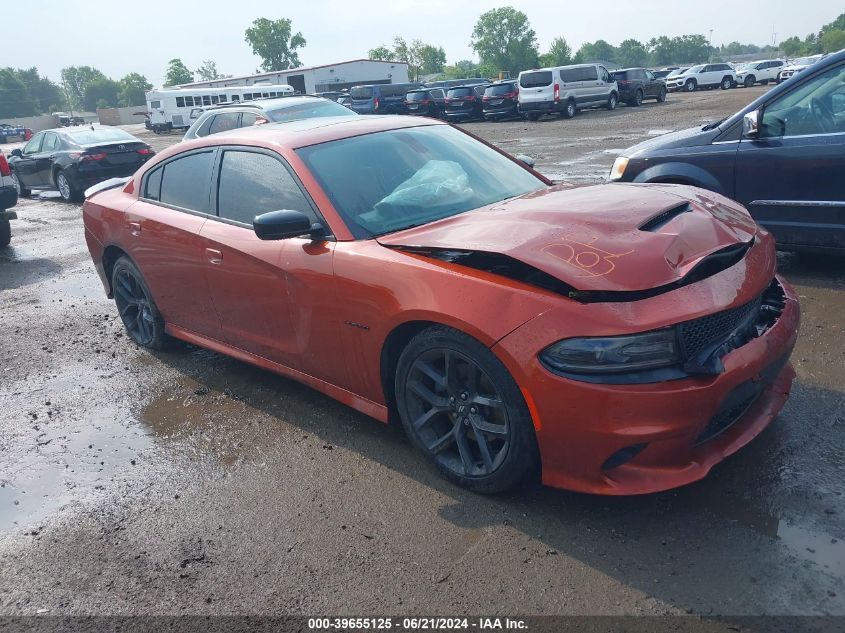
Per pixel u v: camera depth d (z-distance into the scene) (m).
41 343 5.69
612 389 2.46
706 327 2.59
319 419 3.89
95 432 4.02
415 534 2.80
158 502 3.25
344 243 3.29
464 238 2.95
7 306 6.90
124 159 13.91
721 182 5.51
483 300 2.72
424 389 3.11
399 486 3.15
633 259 2.61
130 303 5.23
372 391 3.35
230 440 3.76
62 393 4.62
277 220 3.16
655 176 5.78
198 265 4.14
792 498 2.78
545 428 2.62
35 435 4.05
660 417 2.46
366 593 2.52
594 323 2.48
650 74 32.00
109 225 4.98
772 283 3.21
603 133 18.72
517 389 2.67
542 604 2.37
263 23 116.25
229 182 4.03
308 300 3.43
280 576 2.66
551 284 2.64
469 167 3.92
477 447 3.06
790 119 5.17
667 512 2.77
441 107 31.20
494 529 2.78
